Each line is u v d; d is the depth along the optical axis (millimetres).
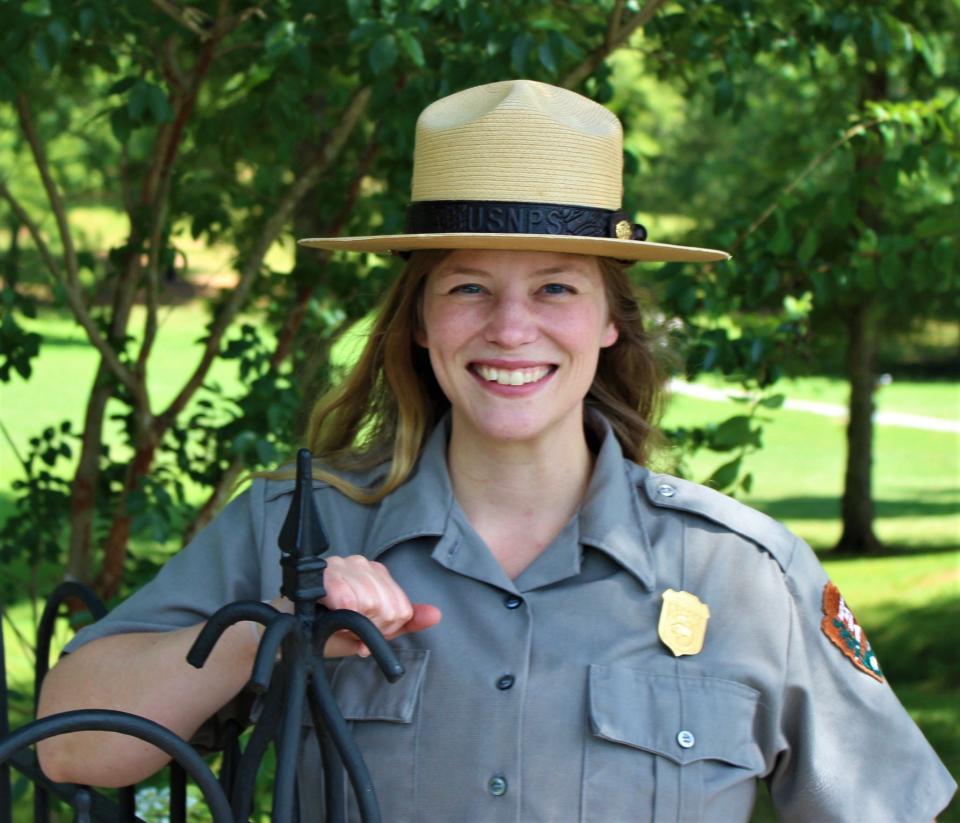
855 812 1906
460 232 1817
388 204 3830
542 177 1812
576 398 1892
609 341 2066
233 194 4289
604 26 3744
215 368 17609
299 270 4113
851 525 11039
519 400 1855
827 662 1940
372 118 3564
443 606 1877
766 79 8320
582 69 3465
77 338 4324
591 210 1832
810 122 6125
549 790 1784
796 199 3652
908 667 7801
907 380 25422
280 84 3639
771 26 3730
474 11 3117
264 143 4016
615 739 1783
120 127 3223
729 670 1854
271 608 1495
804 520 12555
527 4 3312
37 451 4090
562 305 1855
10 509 10281
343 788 1588
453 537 1910
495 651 1837
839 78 6168
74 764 1809
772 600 1912
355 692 1851
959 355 26109
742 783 1841
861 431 10938
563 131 1819
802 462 16578
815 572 1991
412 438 2014
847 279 3750
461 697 1817
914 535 11680
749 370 3547
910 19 4012
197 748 1972
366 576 1610
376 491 2014
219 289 4375
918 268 3680
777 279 3643
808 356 3781
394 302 2037
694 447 3668
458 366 1871
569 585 1886
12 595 4340
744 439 3561
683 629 1860
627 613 1870
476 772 1793
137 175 4395
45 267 3963
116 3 3172
